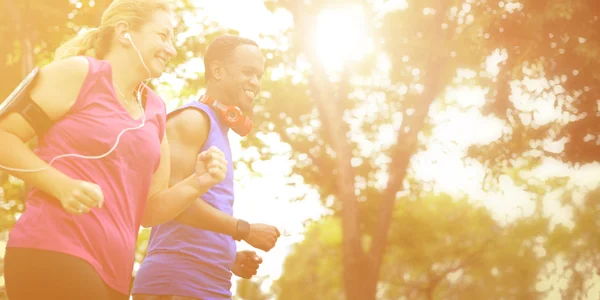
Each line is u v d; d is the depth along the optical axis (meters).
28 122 2.33
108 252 2.38
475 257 34.16
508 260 35.25
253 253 4.25
